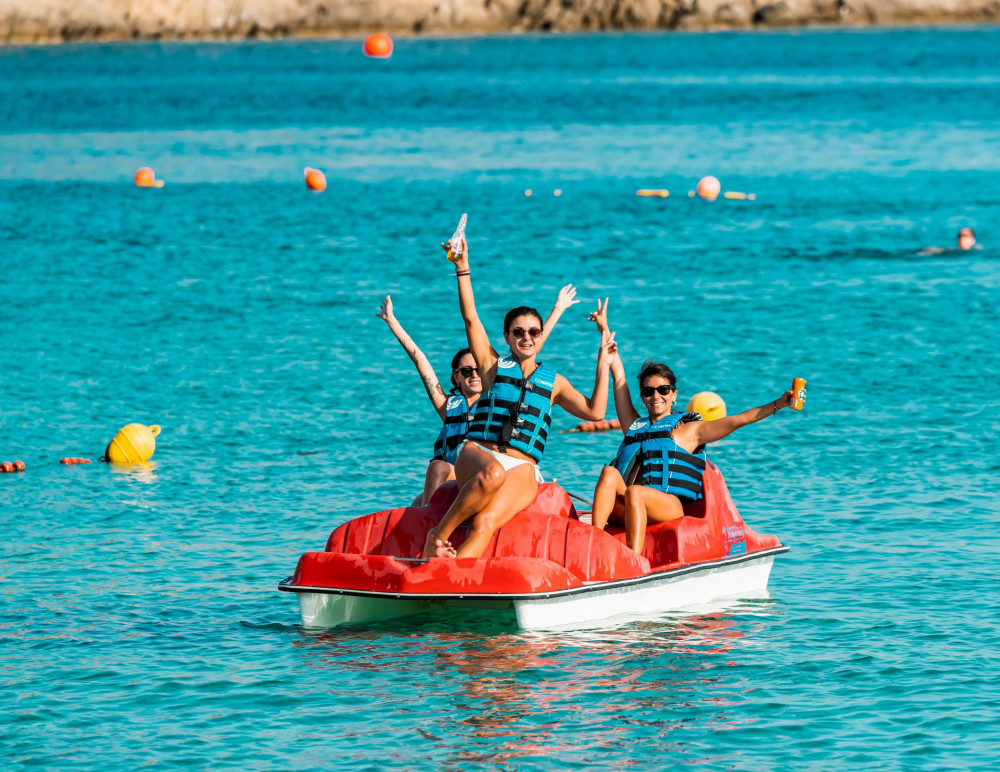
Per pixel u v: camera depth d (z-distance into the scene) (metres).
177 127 178.50
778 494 37.69
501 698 23.45
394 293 72.06
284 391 51.75
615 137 161.50
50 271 79.94
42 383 53.16
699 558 28.44
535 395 27.62
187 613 28.39
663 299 69.25
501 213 103.00
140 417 47.97
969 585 29.62
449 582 26.02
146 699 23.64
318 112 198.38
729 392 50.88
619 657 25.27
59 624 27.73
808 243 87.06
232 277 77.69
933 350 57.38
